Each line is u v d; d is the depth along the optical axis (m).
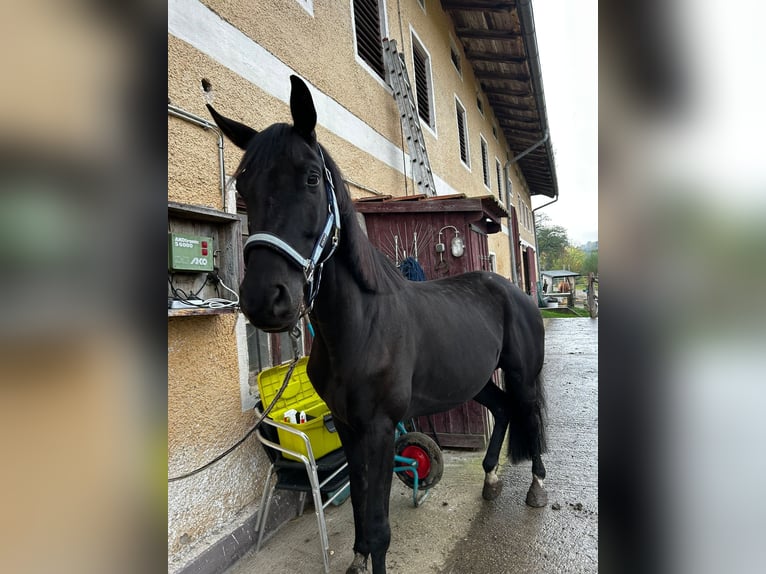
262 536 2.29
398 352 1.76
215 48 2.47
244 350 2.48
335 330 1.64
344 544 2.30
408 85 5.30
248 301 1.22
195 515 2.10
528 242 18.33
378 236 3.88
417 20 6.28
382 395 1.70
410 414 2.02
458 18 7.75
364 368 1.67
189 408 2.11
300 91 1.37
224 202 2.25
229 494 2.29
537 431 2.72
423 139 5.55
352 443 1.90
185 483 2.06
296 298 1.30
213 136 2.39
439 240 3.71
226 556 2.12
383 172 4.61
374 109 4.54
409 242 3.79
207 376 2.22
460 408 3.52
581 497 2.69
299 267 1.32
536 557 2.10
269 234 1.28
